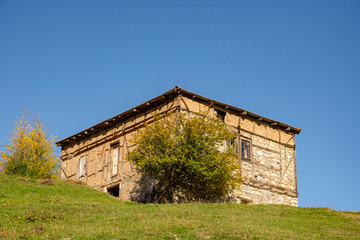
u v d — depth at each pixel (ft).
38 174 95.20
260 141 98.07
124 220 55.47
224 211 64.64
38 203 64.28
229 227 52.60
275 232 51.96
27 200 66.33
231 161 80.02
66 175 108.58
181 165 77.51
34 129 102.22
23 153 98.02
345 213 66.90
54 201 67.62
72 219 55.57
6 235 46.88
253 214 64.34
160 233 49.62
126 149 94.07
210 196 83.87
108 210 61.21
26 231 49.29
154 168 77.51
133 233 49.39
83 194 78.38
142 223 53.57
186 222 54.24
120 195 90.58
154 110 90.89
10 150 97.91
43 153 100.68
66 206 61.62
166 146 77.82
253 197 91.81
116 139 97.50
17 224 51.70
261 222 57.82
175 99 86.79
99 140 101.91
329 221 61.00
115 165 95.76
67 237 47.98
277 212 67.46
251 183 92.63
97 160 100.58
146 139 79.05
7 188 73.82
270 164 98.17
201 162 75.82
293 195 99.96
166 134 78.54
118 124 98.32
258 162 95.86
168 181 79.30
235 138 93.15
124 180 91.40
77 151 107.76
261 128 99.35
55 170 101.19
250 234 50.11
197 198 82.64
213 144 78.89
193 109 87.81
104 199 77.10
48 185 80.89
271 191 95.91
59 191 76.95
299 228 56.18
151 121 90.38
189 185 80.74
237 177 86.28
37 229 50.03
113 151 97.76
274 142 101.04
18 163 93.35
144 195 85.10
